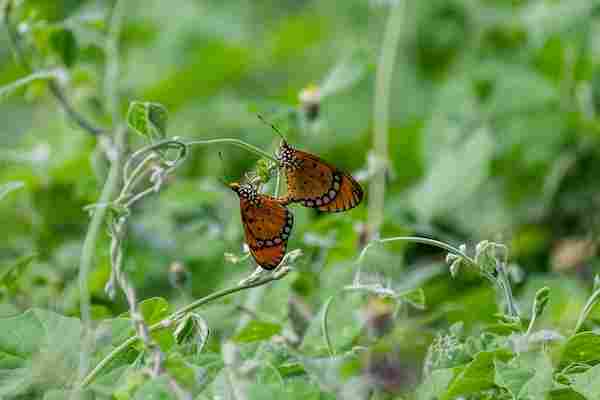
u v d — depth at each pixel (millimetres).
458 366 3354
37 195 6551
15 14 5551
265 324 3992
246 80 10211
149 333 3320
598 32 8117
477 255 3613
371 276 4203
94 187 6160
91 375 3201
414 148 8086
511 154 7699
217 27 10883
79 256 5938
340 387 3648
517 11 9531
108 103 6176
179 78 9727
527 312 4945
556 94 7965
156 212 6195
